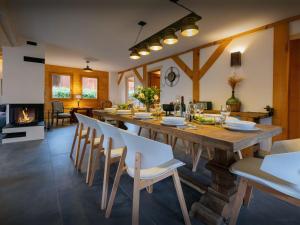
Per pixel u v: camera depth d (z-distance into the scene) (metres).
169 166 1.40
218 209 1.46
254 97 3.58
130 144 1.27
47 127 5.72
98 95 8.74
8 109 4.23
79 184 2.09
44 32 3.84
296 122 3.14
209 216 1.45
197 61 4.68
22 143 3.88
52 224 1.43
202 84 4.58
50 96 7.56
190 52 4.90
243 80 3.75
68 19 3.22
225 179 1.49
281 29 3.18
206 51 4.46
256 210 1.63
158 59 6.08
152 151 1.18
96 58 6.16
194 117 2.02
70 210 1.62
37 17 3.15
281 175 0.98
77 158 2.63
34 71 4.39
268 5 2.72
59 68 7.71
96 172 2.41
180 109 2.31
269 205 1.71
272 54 3.31
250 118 3.13
